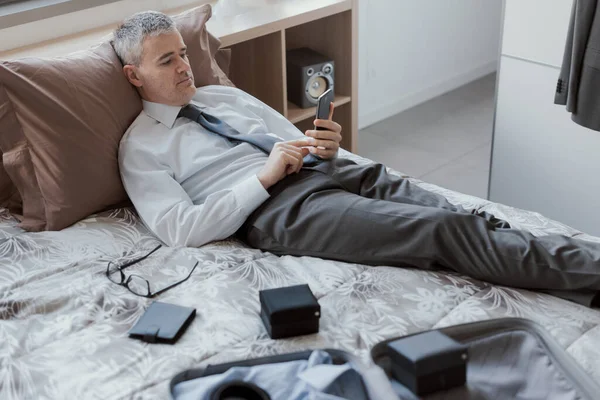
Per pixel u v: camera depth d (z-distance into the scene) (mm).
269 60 2797
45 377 1391
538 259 1579
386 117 3904
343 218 1758
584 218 2656
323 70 2951
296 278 1689
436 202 1878
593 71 2297
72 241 1836
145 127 2023
